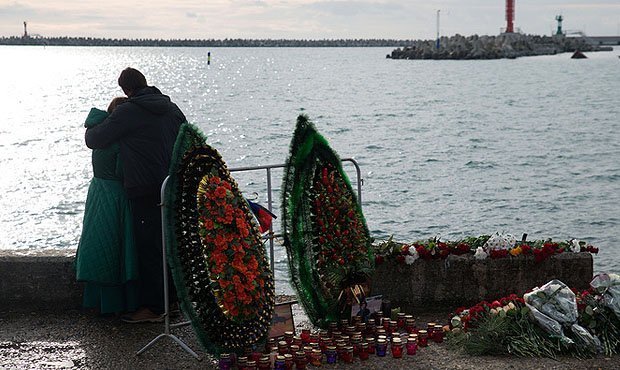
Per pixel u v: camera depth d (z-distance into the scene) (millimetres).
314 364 6156
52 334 6742
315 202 7008
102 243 6695
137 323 6934
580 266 7527
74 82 121125
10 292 7324
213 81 124500
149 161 6668
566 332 6469
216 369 6082
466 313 6793
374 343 6422
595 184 33312
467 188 32188
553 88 102562
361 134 52875
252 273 6297
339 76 138375
